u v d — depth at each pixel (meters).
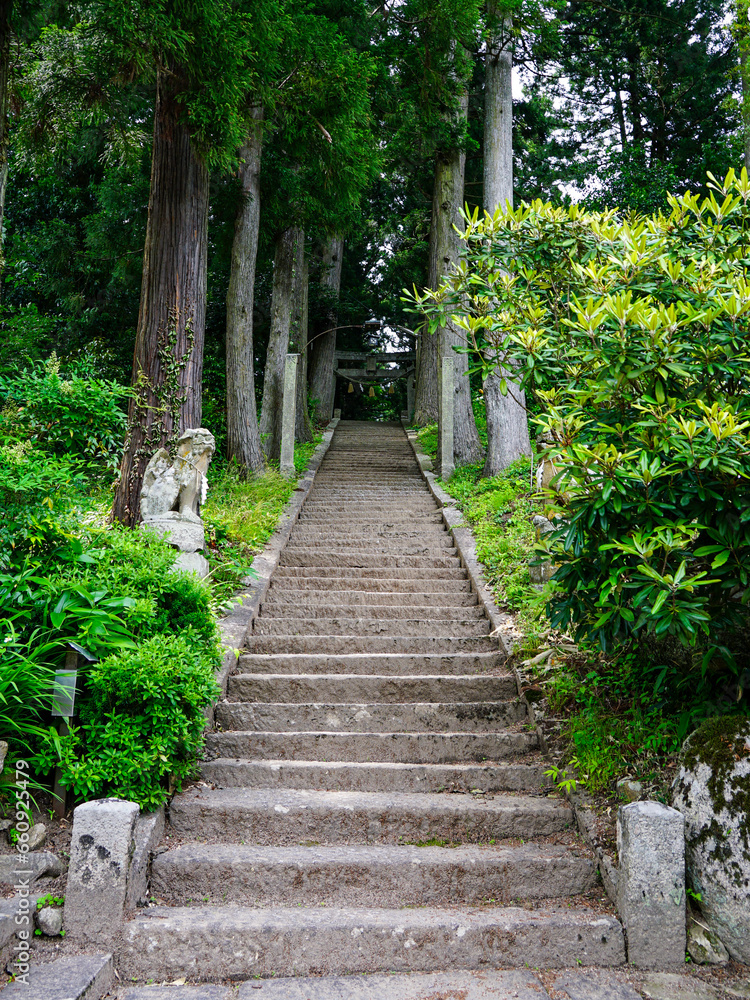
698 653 3.92
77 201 16.52
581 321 3.84
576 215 4.86
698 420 3.59
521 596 6.40
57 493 4.37
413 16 11.03
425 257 22.95
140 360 7.23
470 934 3.12
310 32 7.78
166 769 3.71
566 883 3.48
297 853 3.59
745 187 4.36
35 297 16.77
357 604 6.98
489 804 3.92
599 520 3.63
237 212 12.73
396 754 4.50
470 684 5.19
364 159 9.10
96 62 6.68
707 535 3.66
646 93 22.27
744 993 2.93
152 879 3.43
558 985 2.96
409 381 25.62
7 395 5.77
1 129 5.02
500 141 12.16
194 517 6.10
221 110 6.30
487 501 9.85
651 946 3.10
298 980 2.99
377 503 11.02
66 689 3.57
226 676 5.17
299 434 17.92
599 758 4.01
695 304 3.91
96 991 2.82
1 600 3.74
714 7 20.33
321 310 23.14
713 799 3.30
